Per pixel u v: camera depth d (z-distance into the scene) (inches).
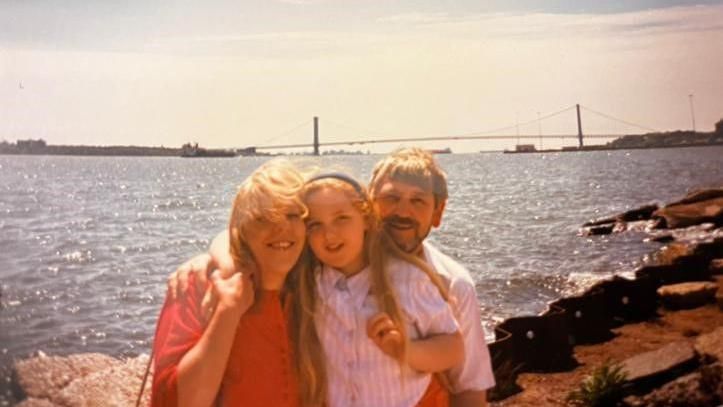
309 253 90.4
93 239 505.7
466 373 94.2
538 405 218.2
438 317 88.4
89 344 258.2
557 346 253.8
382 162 94.5
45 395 154.0
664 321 301.4
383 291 87.4
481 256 603.5
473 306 95.3
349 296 88.4
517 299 439.5
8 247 261.9
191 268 88.4
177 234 606.9
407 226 92.0
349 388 87.4
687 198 714.2
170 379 81.4
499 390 228.7
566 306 292.0
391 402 87.2
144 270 444.1
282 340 87.4
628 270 505.7
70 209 649.0
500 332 256.1
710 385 198.7
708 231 636.7
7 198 374.0
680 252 445.7
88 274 400.8
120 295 364.8
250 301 84.7
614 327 294.7
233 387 86.1
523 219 860.0
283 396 86.7
